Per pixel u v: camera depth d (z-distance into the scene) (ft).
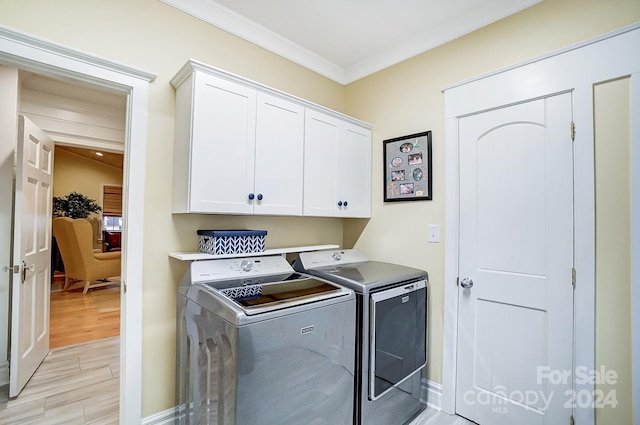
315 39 7.60
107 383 7.87
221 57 6.65
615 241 4.91
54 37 4.81
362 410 5.41
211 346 4.53
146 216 5.63
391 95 8.04
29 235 7.66
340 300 5.09
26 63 4.63
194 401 5.02
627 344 4.78
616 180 4.92
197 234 6.28
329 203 7.30
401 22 6.91
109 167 25.30
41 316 8.65
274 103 6.27
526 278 5.78
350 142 7.85
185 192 5.31
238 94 5.73
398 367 6.11
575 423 5.20
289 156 6.50
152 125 5.70
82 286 18.22
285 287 5.41
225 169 5.53
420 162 7.33
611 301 4.92
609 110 5.00
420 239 7.30
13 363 7.07
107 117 10.96
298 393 4.49
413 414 6.50
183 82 5.61
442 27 7.00
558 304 5.42
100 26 5.22
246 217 7.04
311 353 4.65
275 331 4.23
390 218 7.93
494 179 6.21
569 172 5.34
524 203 5.83
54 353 9.51
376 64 8.36
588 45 5.18
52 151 9.25
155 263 5.73
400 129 7.81
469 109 6.55
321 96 8.63
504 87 6.08
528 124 5.81
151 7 5.77
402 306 6.23
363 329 5.47
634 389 4.71
